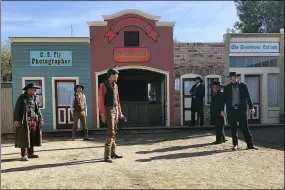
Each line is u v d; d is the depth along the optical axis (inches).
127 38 634.8
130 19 632.4
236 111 404.5
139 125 657.0
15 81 607.2
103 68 628.7
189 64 649.6
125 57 633.0
